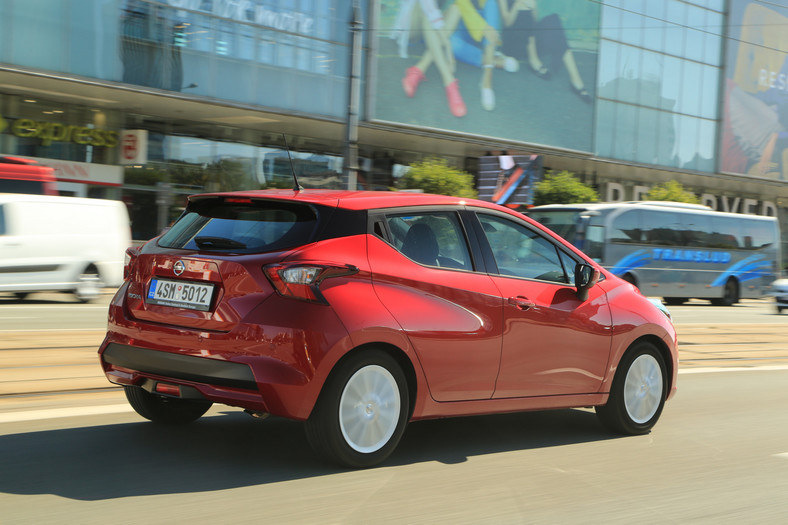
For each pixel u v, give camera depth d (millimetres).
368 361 4531
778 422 6840
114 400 6516
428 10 34938
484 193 37188
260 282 4328
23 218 15820
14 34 23281
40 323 12023
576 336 5500
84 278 16703
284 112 29594
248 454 4914
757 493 4621
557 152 40531
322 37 30719
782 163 51344
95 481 4270
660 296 27812
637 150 44375
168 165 29328
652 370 6109
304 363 4281
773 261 31297
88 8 24594
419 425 6027
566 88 40656
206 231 4734
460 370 4906
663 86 45406
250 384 4266
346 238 4559
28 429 5355
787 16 50938
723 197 51344
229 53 27922
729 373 9766
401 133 34281
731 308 28109
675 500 4410
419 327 4684
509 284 5207
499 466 4969
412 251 4820
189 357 4402
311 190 5062
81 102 27000
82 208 16812
